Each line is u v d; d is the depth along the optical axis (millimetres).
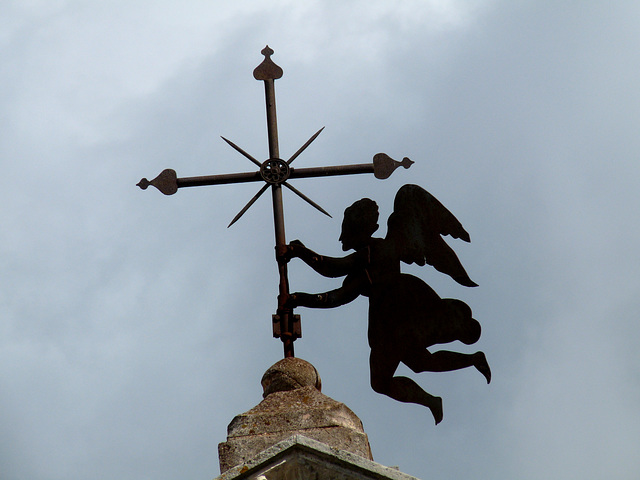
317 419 24250
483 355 25594
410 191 26406
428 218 26266
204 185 28188
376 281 26109
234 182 28141
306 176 28047
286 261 26609
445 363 25641
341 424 24250
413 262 26125
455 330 25750
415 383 25781
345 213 26656
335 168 28078
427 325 25812
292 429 24141
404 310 25953
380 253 26234
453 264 26031
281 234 27188
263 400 24984
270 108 28781
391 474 22469
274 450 22828
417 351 25766
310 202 27688
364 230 26469
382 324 26000
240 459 23859
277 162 28141
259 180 28062
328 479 22594
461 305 25812
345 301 26188
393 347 25891
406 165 28250
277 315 26328
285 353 26031
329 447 22719
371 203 26562
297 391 25078
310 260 26438
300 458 22719
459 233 26141
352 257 26250
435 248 26141
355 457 22625
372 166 28172
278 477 22672
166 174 28266
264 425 24250
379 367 25906
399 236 26281
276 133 28484
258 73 29125
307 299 26141
